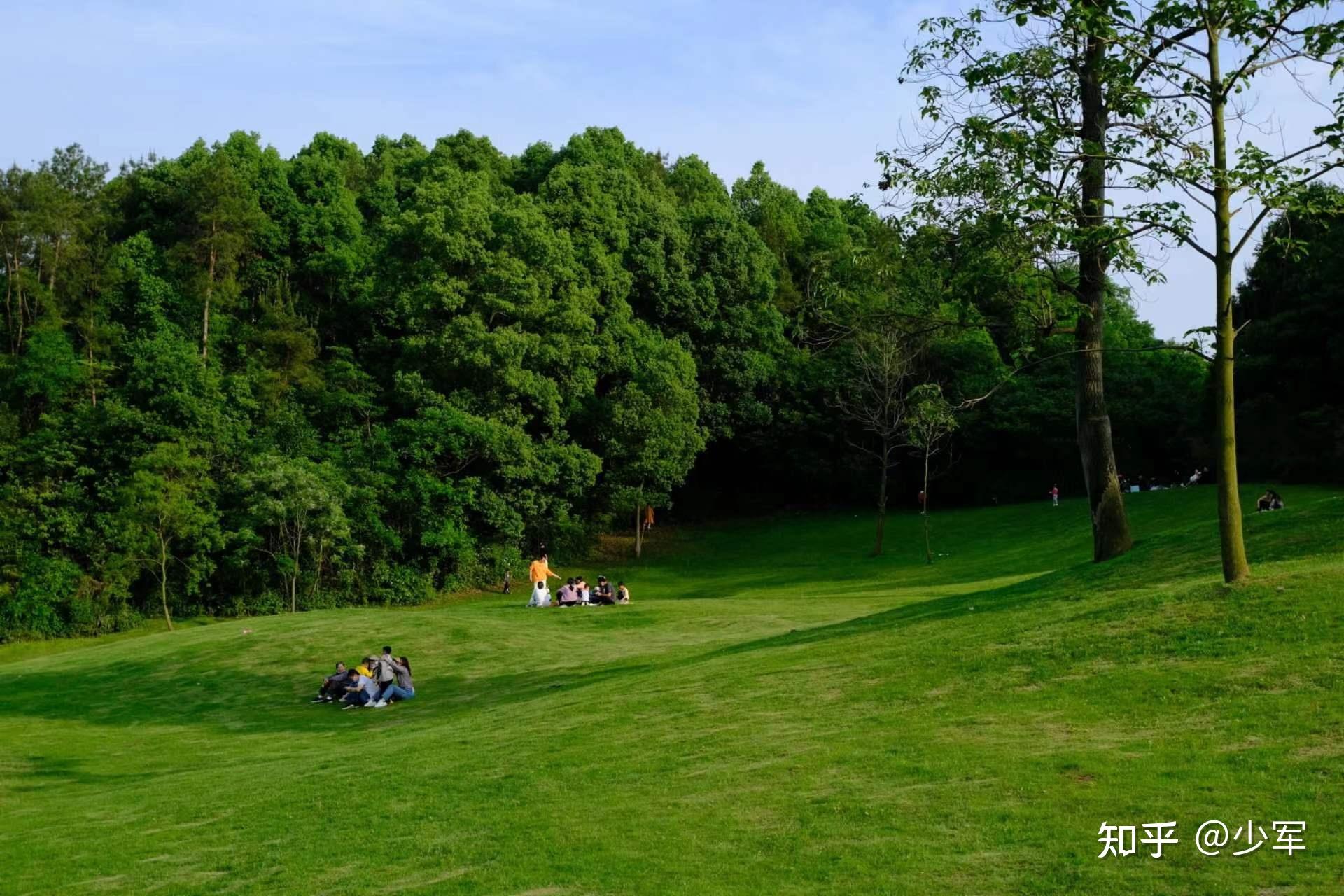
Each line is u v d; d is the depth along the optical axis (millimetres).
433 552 56969
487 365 55531
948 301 22812
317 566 53719
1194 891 7473
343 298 66938
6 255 59875
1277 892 7344
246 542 51344
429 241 57344
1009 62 19250
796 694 14867
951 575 50719
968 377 68688
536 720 16609
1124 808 8922
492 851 9992
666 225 68125
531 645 28969
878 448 72438
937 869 8312
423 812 11797
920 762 10750
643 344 63438
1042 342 23438
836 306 27047
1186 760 9727
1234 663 12047
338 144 85312
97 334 58000
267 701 25344
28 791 17531
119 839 12531
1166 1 14406
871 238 22812
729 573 61312
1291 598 13703
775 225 81375
